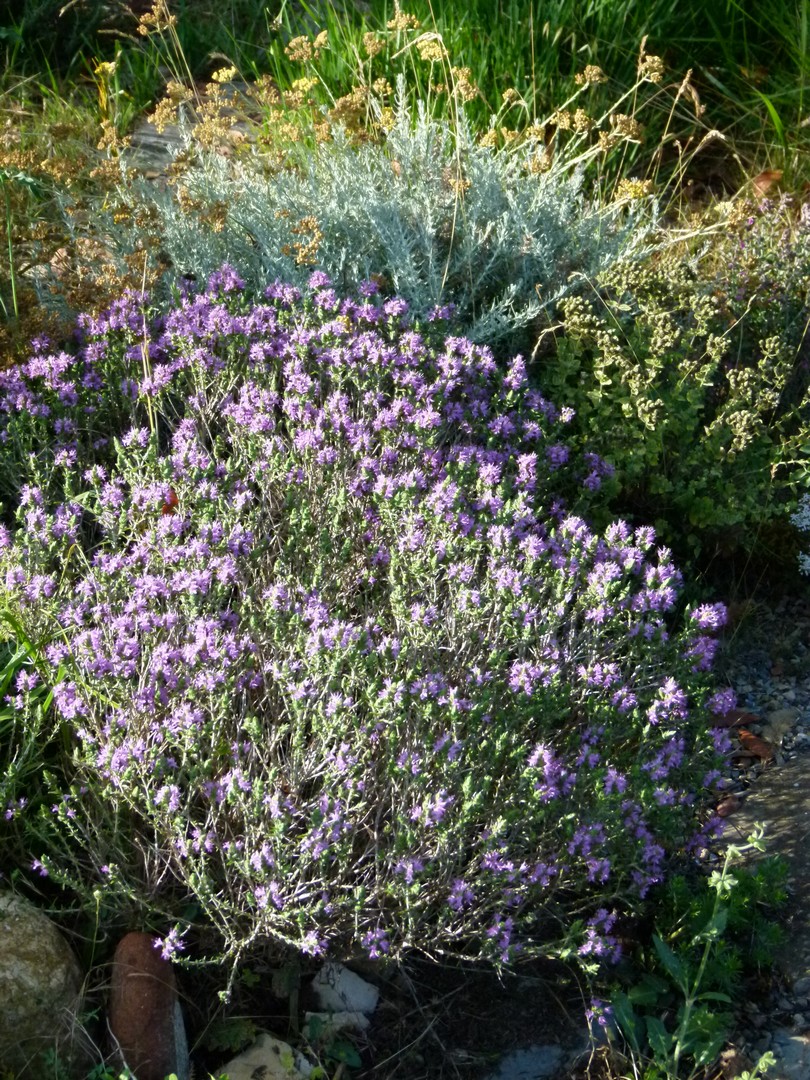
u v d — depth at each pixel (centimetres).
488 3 233
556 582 125
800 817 131
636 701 118
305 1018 110
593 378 164
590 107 227
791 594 164
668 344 154
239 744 113
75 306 163
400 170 188
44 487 136
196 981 111
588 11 230
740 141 232
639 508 163
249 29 272
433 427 142
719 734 121
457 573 122
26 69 258
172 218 179
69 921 112
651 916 120
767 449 158
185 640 119
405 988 114
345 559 128
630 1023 109
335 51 232
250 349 153
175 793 102
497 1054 110
